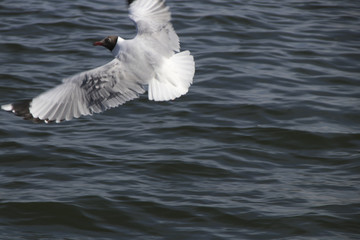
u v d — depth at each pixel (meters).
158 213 12.25
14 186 13.16
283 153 14.87
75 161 14.00
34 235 11.70
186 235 11.66
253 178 13.71
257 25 22.06
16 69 18.31
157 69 7.63
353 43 21.17
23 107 7.04
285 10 23.92
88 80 7.26
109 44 7.76
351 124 16.23
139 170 13.71
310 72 18.94
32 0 23.73
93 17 22.30
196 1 24.14
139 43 7.74
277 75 18.55
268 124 16.03
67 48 19.78
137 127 15.69
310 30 22.05
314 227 11.90
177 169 13.80
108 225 11.98
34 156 14.24
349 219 12.14
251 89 17.70
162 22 8.05
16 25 21.39
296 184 13.52
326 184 13.55
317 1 25.11
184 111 16.44
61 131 15.48
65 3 23.56
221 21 22.09
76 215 12.18
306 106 16.84
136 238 11.60
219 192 13.03
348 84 18.36
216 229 11.86
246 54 19.75
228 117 16.23
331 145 15.24
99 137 15.17
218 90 17.56
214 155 14.45
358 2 25.23
